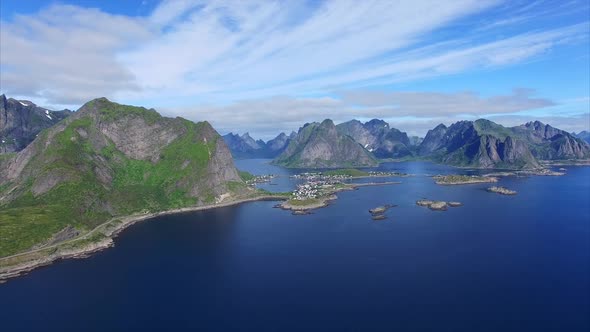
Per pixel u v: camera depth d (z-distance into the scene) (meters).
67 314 160.62
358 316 151.50
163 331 144.38
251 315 154.38
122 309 163.50
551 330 140.00
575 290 172.50
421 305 159.88
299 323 147.12
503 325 143.50
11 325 152.50
